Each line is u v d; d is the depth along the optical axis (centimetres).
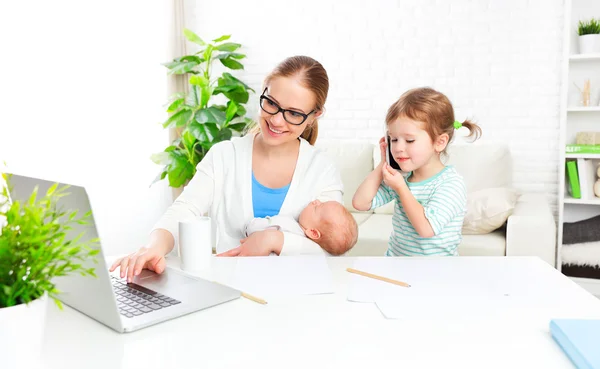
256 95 402
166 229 147
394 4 367
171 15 394
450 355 79
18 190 94
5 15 289
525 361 77
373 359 78
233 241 169
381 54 373
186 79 411
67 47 329
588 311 96
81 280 91
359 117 382
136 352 81
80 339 86
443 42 361
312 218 159
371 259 134
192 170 360
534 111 349
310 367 76
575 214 346
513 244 258
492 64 354
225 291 106
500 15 349
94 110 350
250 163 171
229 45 371
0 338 63
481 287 110
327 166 174
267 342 84
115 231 368
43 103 314
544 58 344
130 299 103
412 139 155
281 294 107
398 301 102
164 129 399
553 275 118
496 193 282
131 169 379
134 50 376
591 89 330
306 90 149
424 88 161
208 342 84
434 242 164
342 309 99
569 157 322
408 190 156
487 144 323
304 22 385
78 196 81
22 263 64
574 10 332
